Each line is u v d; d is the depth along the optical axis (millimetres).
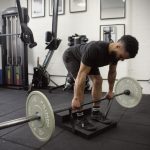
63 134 2158
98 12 4328
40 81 4566
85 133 2045
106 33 4285
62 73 4832
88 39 4441
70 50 2268
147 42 4031
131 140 2012
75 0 4512
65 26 4688
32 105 1486
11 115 2830
